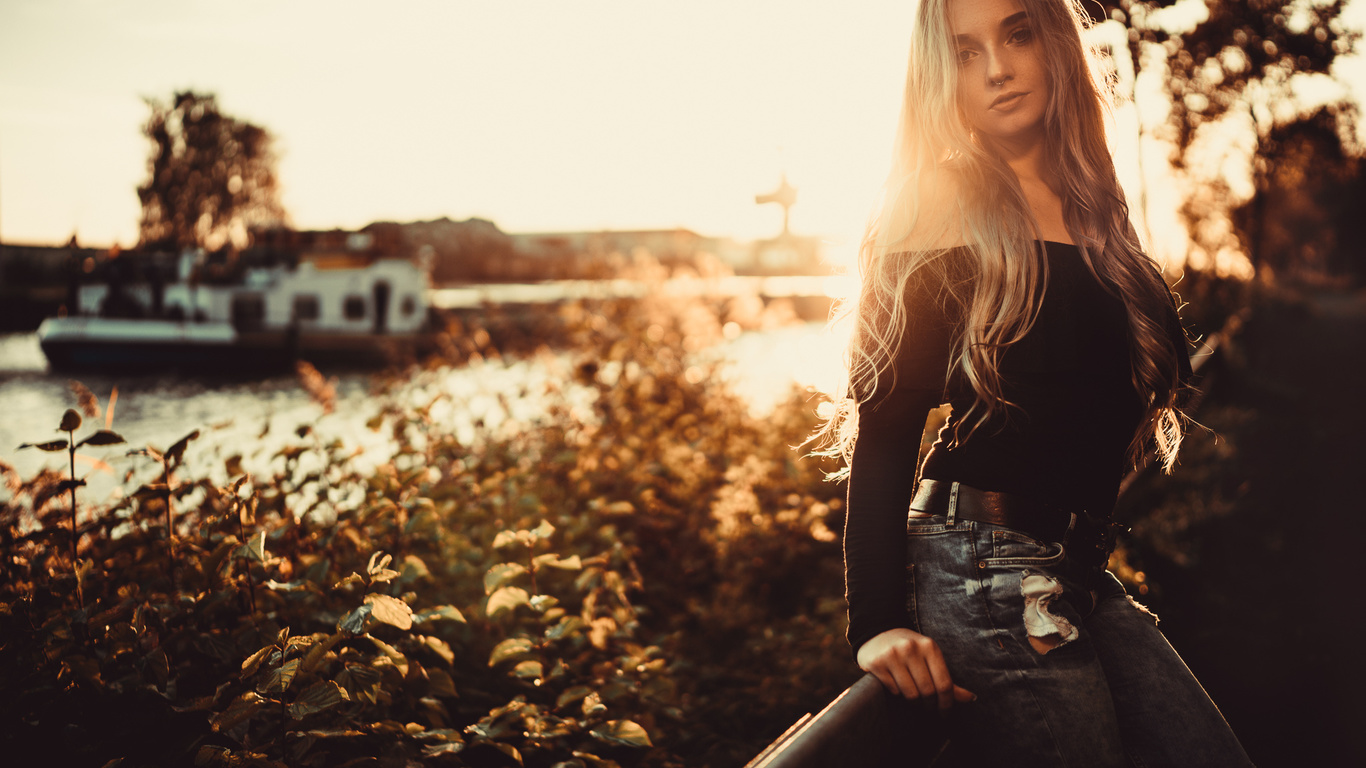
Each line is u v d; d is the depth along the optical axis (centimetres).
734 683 356
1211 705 133
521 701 229
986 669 123
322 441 401
